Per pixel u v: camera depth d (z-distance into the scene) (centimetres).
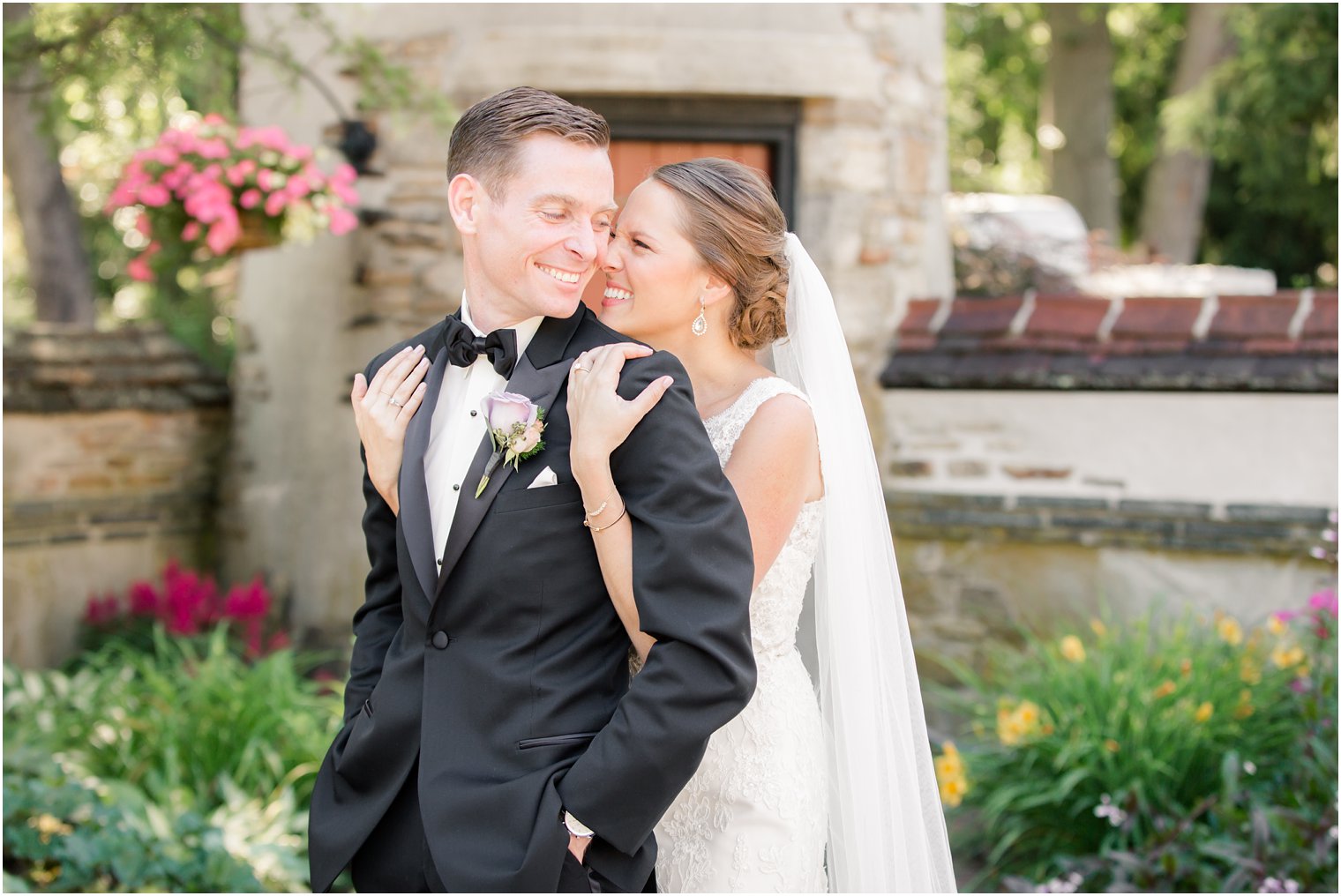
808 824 208
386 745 182
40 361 537
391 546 198
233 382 623
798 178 557
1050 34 1406
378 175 544
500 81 520
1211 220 1622
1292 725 383
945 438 550
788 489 202
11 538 515
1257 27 1242
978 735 433
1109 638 447
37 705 424
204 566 615
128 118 530
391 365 193
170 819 352
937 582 550
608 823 165
